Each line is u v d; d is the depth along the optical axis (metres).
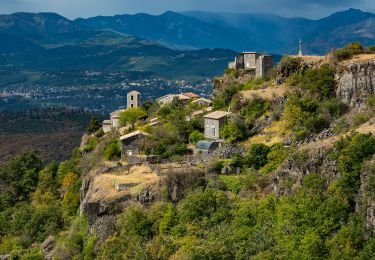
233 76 161.12
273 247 84.19
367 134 86.62
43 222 138.12
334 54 123.69
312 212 84.12
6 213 159.88
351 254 75.00
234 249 88.44
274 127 123.31
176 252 93.19
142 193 109.19
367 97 112.25
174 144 135.12
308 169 91.06
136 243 99.88
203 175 111.75
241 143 123.69
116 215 108.31
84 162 166.50
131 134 143.38
